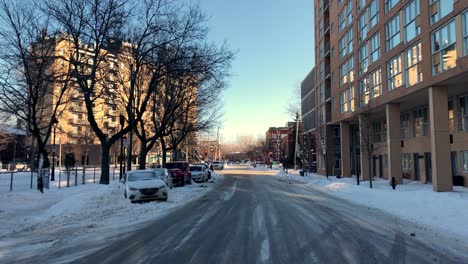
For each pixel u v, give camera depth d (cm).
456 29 2045
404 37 2686
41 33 2217
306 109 6712
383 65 3052
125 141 2797
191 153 8531
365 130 3222
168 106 3425
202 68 2634
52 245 920
